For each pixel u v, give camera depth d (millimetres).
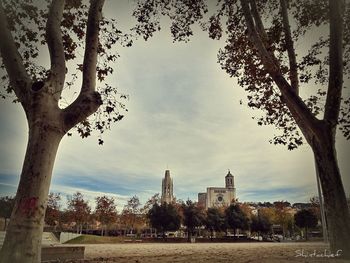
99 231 73875
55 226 61188
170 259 14742
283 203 83375
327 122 11867
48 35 8773
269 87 16797
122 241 50000
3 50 8039
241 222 68250
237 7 15594
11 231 6387
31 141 7090
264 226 73312
